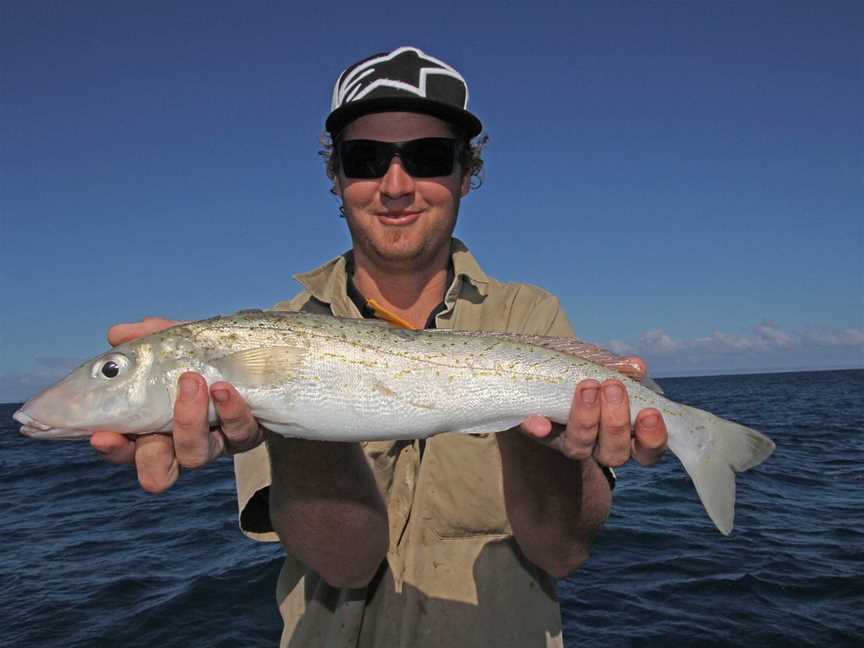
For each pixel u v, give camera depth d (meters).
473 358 0.70
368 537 0.62
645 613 1.37
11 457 5.13
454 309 0.79
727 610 1.37
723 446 0.71
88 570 1.81
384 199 0.73
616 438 0.56
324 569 0.63
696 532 1.94
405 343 0.70
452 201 0.76
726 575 1.57
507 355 0.71
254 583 1.61
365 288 0.80
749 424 5.78
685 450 0.71
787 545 1.80
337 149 0.79
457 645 0.65
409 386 0.69
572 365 0.71
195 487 3.05
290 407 0.67
